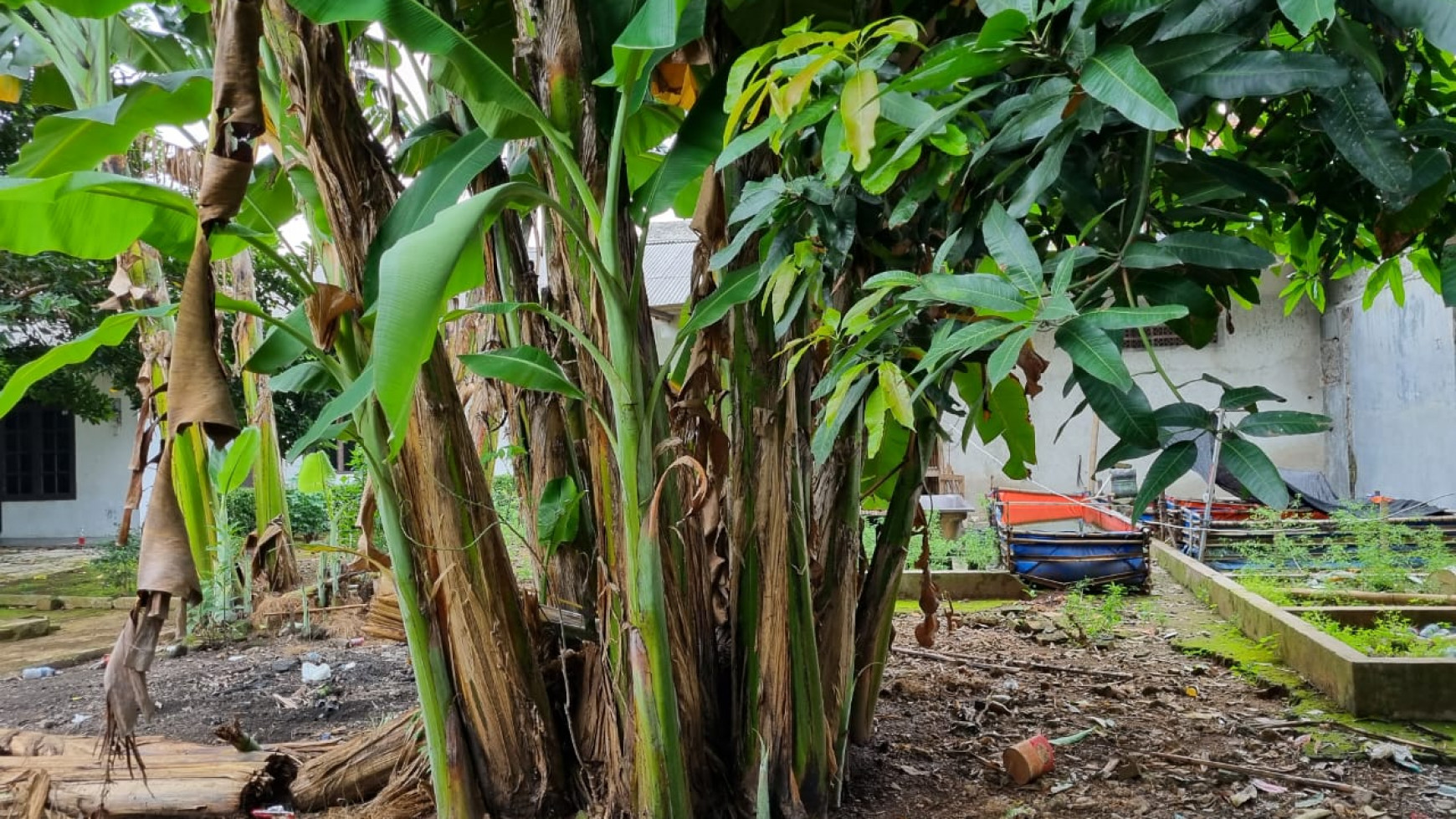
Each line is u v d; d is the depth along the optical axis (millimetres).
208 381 1853
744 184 2520
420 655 2492
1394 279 2760
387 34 2637
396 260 1491
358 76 3645
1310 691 4105
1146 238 1824
